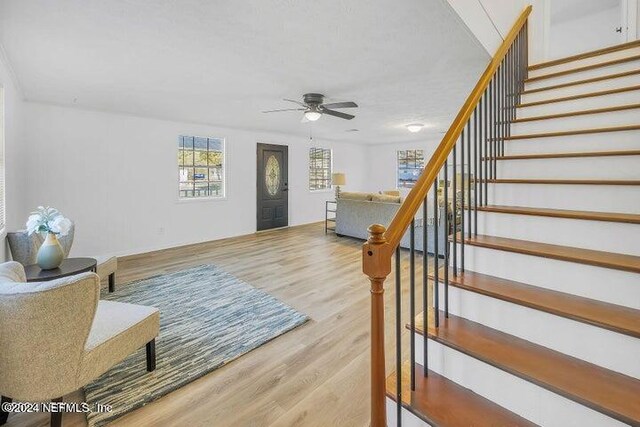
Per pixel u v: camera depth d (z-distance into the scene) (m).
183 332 2.47
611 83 2.50
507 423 1.15
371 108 4.64
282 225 7.45
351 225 6.17
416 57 2.67
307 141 7.97
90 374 1.53
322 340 2.37
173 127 5.46
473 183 2.09
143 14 1.95
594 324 1.19
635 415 0.94
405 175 9.03
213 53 2.57
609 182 1.74
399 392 1.25
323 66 2.89
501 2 2.73
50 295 1.35
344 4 1.87
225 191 6.29
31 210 4.05
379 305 1.07
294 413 1.64
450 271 1.83
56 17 1.97
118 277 3.85
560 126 2.45
